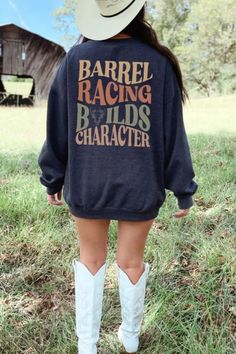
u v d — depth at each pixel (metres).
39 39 14.88
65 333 2.28
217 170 4.90
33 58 14.91
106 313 2.42
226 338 2.20
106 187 1.71
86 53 1.69
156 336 2.24
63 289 2.69
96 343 2.15
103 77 1.68
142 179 1.70
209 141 6.66
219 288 2.60
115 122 1.68
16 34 14.78
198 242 3.13
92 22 1.74
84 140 1.71
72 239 3.24
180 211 1.88
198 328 2.27
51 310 2.49
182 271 2.82
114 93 1.67
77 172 1.74
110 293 2.61
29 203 3.76
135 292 1.94
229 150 5.98
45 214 3.62
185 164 1.74
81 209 1.78
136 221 1.77
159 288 2.59
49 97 1.77
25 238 3.24
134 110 1.68
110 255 3.00
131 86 1.67
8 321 2.38
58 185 1.91
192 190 1.80
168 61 1.70
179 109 1.73
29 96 14.76
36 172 5.04
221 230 3.32
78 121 1.71
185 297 2.51
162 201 1.81
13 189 4.24
